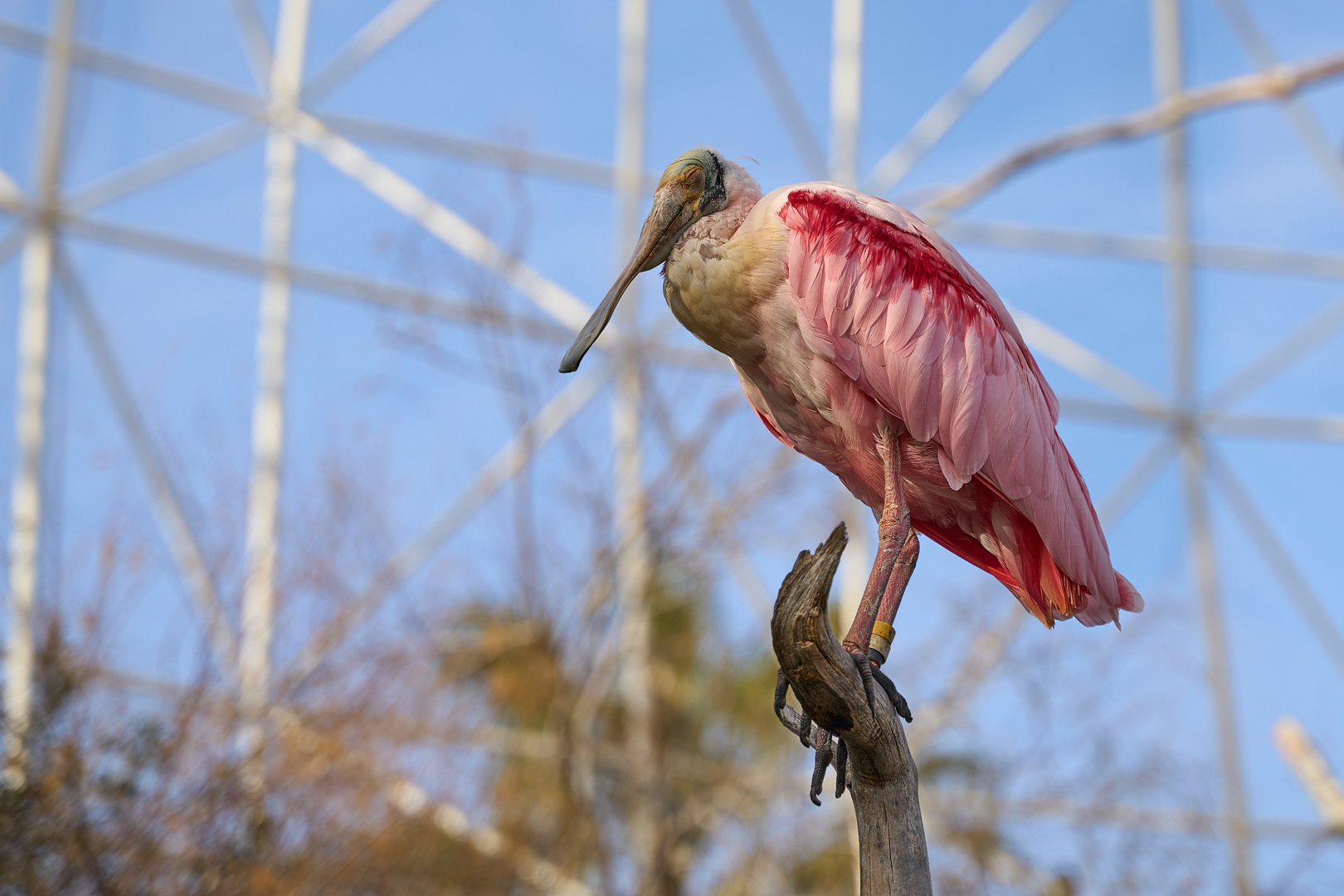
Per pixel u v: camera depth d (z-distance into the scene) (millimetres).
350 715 10266
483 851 11609
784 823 12977
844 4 19000
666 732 13773
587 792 12578
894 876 3889
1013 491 5051
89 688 9312
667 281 5145
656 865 12633
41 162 15320
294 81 17062
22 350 14547
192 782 9422
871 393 4980
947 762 13141
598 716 13383
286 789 9812
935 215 13703
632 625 13766
